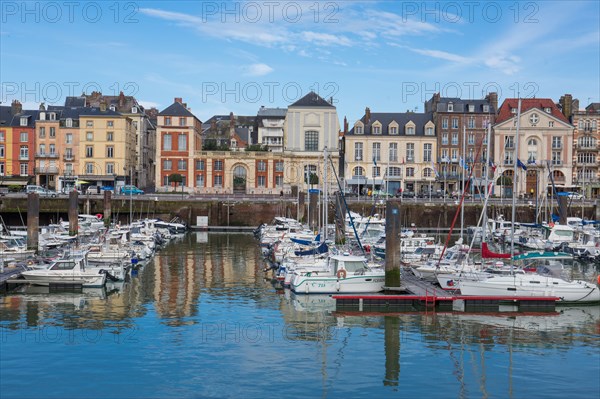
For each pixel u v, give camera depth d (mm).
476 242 64438
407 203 83438
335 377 22500
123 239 54156
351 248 49312
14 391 20953
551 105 102250
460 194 90500
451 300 32625
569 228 59688
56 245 54125
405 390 21391
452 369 23406
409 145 101812
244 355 24812
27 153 98188
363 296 32469
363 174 101875
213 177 100125
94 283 37281
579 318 30953
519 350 25672
